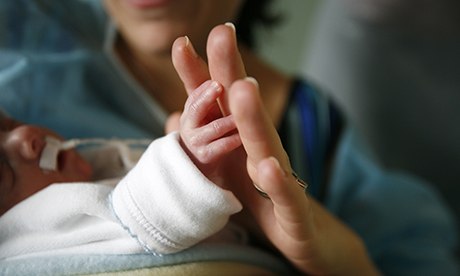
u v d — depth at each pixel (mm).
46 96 652
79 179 497
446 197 1051
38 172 467
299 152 775
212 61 356
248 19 919
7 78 639
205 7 677
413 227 806
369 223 781
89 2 765
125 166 530
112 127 666
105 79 707
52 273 422
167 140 396
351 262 505
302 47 1093
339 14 1072
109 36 728
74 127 647
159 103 751
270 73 837
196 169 381
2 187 463
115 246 425
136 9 647
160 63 732
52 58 683
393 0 1010
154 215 397
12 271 422
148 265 425
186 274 431
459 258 978
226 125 368
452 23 1006
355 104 1069
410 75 1043
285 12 1030
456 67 1022
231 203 387
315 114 809
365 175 822
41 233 441
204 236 412
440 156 1048
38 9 702
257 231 498
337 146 809
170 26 657
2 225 442
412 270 779
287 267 528
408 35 1030
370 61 1056
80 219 439
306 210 383
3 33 671
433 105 1042
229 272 459
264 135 330
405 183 847
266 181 339
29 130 467
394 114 1057
